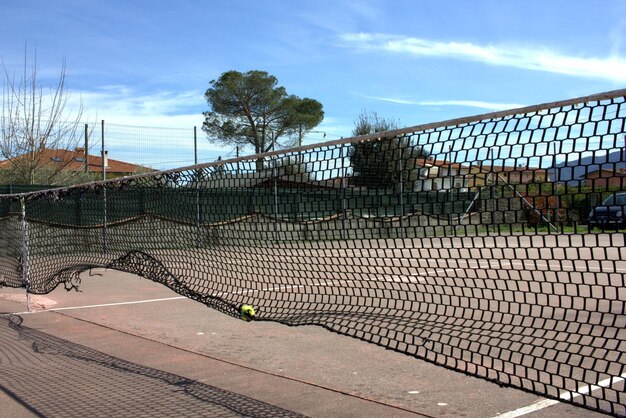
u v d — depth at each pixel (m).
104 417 4.45
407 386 5.07
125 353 6.47
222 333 7.46
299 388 5.10
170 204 8.12
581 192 3.48
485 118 3.62
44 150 23.25
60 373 5.69
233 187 6.90
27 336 7.42
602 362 5.39
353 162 4.89
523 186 4.13
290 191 6.51
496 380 3.93
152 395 4.96
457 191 4.50
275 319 5.61
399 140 4.44
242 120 47.19
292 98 47.25
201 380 5.39
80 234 9.75
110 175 26.39
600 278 10.90
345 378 5.36
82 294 11.12
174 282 6.68
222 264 8.19
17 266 10.35
